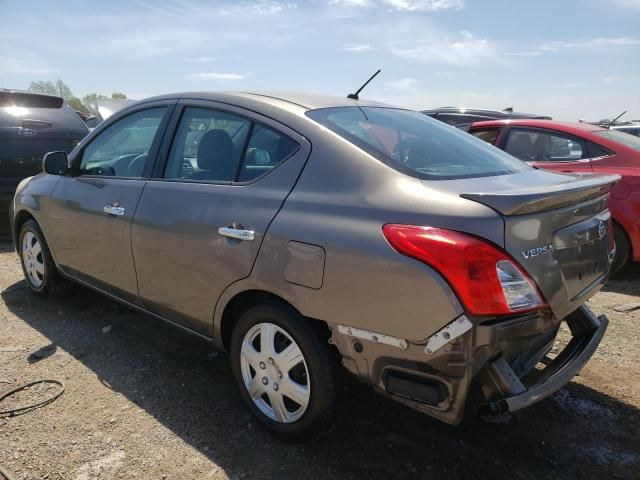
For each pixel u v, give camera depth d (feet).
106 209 11.36
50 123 22.45
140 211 10.55
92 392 10.29
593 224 8.23
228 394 10.32
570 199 7.44
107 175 12.03
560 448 8.76
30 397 10.06
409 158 8.41
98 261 11.93
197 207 9.49
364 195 7.64
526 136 20.18
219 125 9.92
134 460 8.38
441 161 8.71
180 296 9.98
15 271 17.65
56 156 12.78
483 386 7.07
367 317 7.28
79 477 7.99
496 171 8.93
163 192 10.28
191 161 10.19
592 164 18.02
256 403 9.18
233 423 9.37
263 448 8.71
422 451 8.66
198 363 11.51
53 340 12.50
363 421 9.45
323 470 8.19
